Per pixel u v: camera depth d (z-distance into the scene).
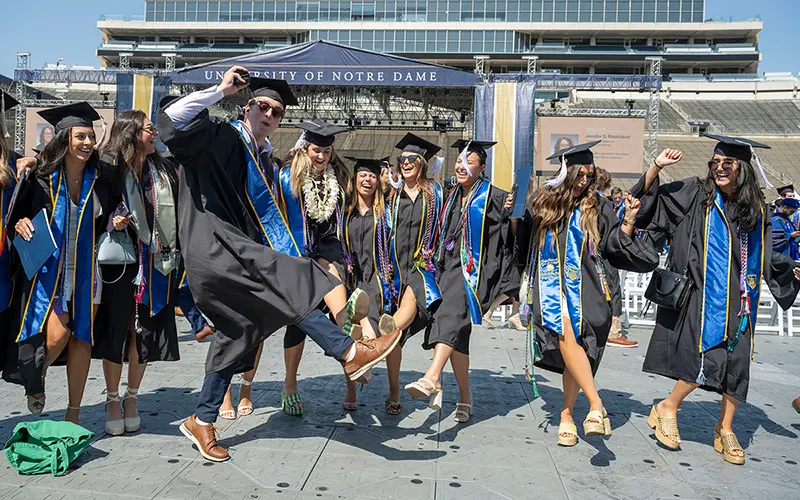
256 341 3.70
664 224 4.45
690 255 4.26
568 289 4.18
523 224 4.60
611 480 3.77
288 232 3.93
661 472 3.92
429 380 4.14
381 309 4.73
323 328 3.50
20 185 3.79
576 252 4.21
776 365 7.43
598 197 4.33
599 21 59.34
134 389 4.26
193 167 3.64
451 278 4.70
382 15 59.31
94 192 3.96
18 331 3.85
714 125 49.56
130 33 63.50
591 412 3.94
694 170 42.56
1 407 4.66
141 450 3.93
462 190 4.93
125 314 4.04
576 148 4.24
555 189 4.28
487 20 59.00
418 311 4.65
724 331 4.11
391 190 4.88
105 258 3.92
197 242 3.60
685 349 4.21
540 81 18.22
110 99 43.44
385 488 3.52
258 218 3.88
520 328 9.09
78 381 4.05
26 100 20.25
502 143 17.58
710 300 4.16
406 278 4.78
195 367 6.16
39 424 3.69
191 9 61.88
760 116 51.12
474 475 3.76
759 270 4.25
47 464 3.52
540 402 5.42
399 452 4.10
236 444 4.12
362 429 4.54
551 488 3.61
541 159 19.61
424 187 4.85
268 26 60.72
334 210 4.43
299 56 17.55
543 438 4.49
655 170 4.35
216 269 3.56
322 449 4.09
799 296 11.09
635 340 8.72
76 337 3.87
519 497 3.47
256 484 3.50
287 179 4.05
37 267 3.70
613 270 8.20
